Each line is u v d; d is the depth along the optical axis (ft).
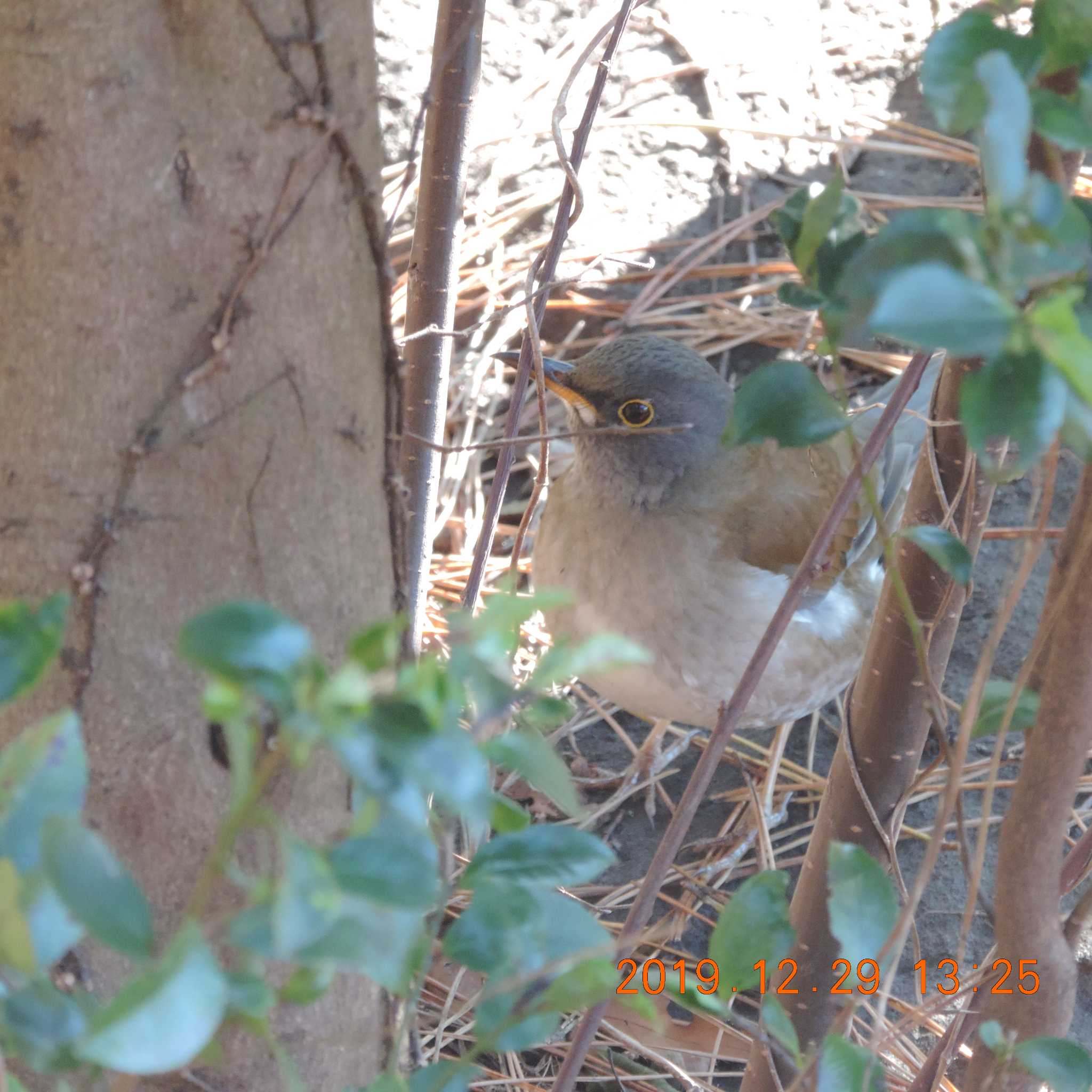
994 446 13.10
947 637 14.33
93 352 10.41
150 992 5.36
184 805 11.84
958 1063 19.93
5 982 6.84
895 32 34.83
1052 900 11.87
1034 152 11.02
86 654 11.21
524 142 32.35
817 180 33.17
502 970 8.21
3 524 11.02
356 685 5.60
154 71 9.75
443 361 17.39
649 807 24.64
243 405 10.84
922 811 24.12
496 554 28.96
